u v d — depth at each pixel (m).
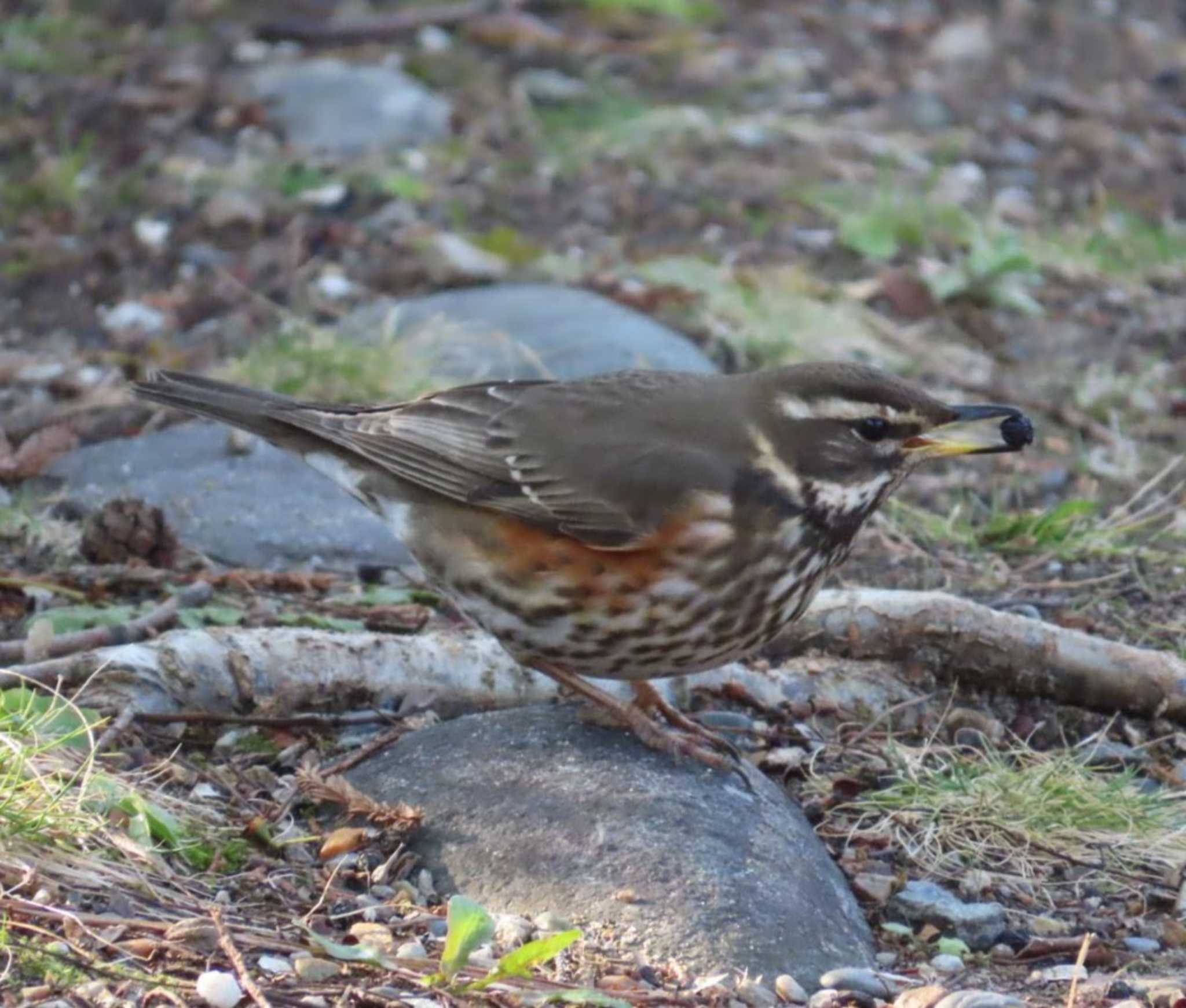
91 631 12.13
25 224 19.72
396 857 10.06
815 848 10.46
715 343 17.97
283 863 10.11
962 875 10.71
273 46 24.67
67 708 10.69
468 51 25.19
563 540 10.77
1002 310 19.52
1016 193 22.28
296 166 21.19
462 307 17.92
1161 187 22.91
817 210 21.36
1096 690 12.59
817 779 11.55
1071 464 16.58
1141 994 9.51
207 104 22.66
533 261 19.23
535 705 11.62
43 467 15.12
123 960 8.73
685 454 10.70
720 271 19.08
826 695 12.45
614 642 10.95
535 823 10.14
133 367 16.94
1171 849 10.97
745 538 10.70
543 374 16.62
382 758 10.96
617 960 9.27
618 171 22.14
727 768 10.73
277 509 14.56
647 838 9.98
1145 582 14.57
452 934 8.77
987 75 26.28
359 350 16.42
